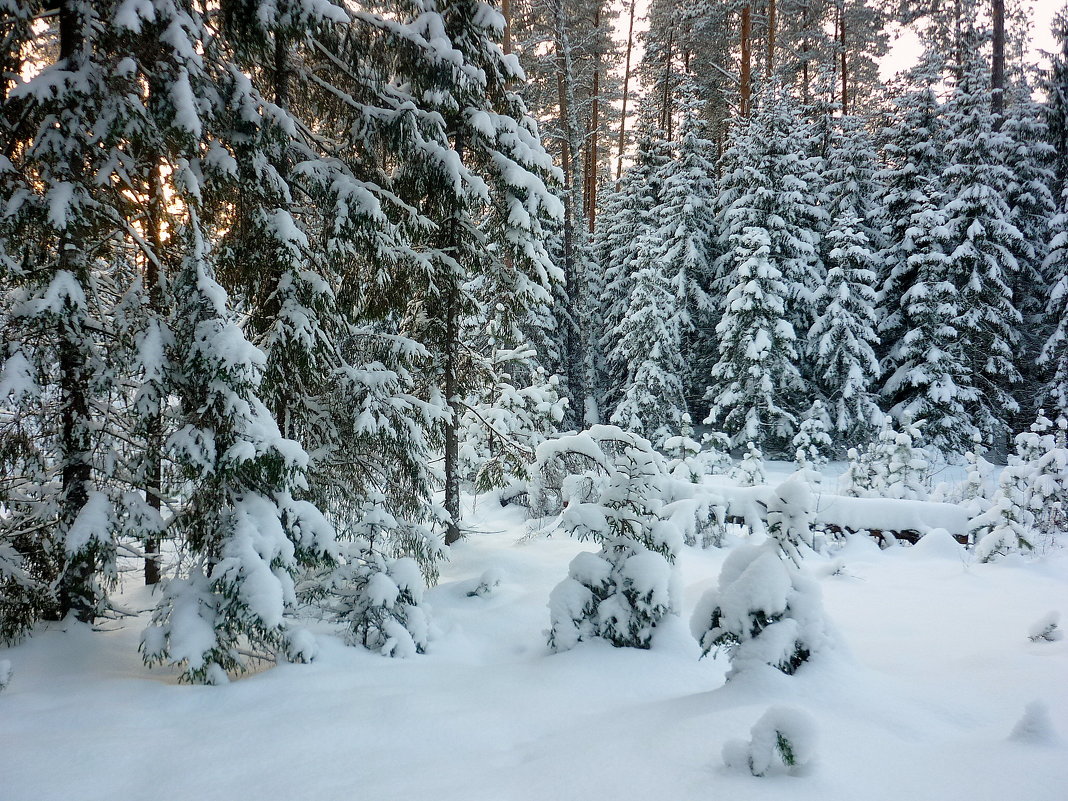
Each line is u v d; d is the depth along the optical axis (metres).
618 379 26.09
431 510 8.65
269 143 6.34
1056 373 21.11
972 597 7.58
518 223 9.74
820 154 24.77
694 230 23.56
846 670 4.11
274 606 4.89
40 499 5.76
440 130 8.24
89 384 5.87
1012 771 2.69
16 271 5.24
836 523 11.38
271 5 6.15
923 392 21.19
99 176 5.52
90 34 5.27
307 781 3.24
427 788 3.07
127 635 6.16
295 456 5.38
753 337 20.52
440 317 10.40
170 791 3.21
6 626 5.40
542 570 8.91
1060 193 23.33
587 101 29.09
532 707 4.36
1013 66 26.22
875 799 2.54
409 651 5.78
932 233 20.72
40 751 3.65
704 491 11.22
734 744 2.94
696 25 29.02
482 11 9.98
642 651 5.42
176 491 5.64
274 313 6.56
